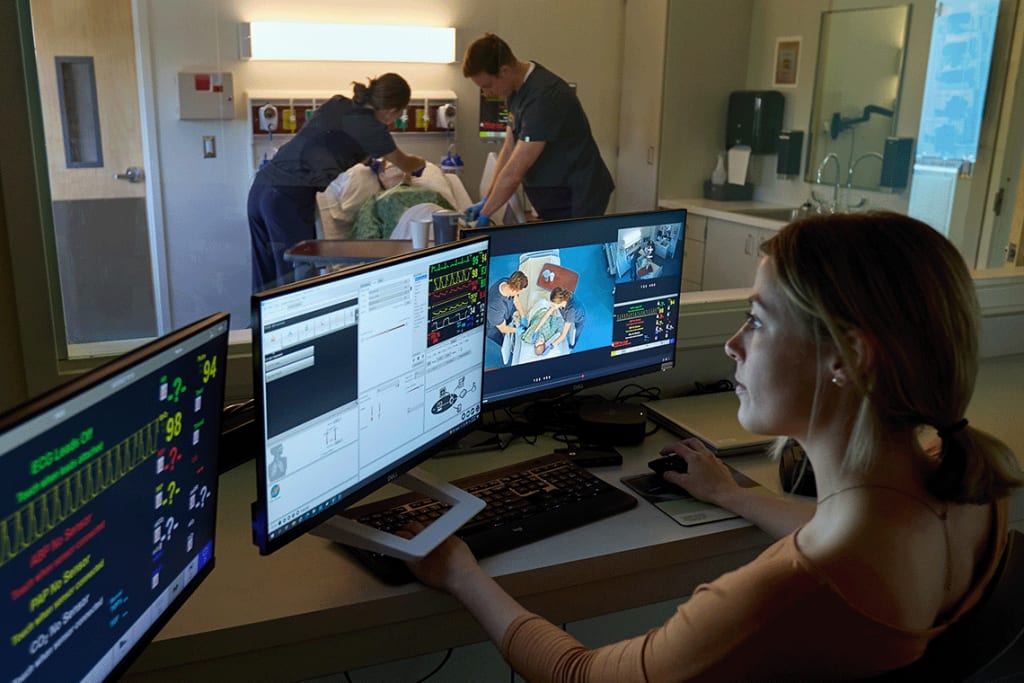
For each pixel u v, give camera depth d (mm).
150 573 887
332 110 2990
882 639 803
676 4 3199
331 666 1176
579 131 2918
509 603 1096
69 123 2691
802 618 811
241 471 1547
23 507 655
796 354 879
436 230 2805
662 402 1887
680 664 876
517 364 1578
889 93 3387
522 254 1517
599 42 3104
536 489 1427
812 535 865
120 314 2867
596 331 1688
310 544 1293
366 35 2953
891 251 825
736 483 1467
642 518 1392
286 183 3000
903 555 812
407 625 1203
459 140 3090
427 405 1306
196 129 2914
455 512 1271
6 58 1365
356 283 1091
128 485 808
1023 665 1653
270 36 2873
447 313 1304
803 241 864
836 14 3564
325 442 1095
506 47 2861
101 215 2805
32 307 1479
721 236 3199
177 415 875
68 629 749
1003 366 2299
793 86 3543
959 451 828
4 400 1514
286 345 996
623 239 1668
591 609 1322
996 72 2930
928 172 3242
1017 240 2904
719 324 2029
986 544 935
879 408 830
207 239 2982
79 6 2652
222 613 1111
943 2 3109
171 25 2762
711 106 3422
